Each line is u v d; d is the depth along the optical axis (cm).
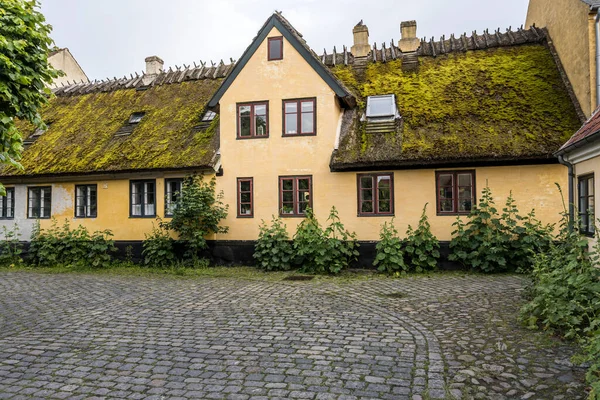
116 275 1285
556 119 1220
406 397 426
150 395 442
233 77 1430
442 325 670
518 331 616
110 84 2030
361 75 1612
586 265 632
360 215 1318
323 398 427
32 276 1305
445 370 489
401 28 1680
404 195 1291
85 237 1496
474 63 1534
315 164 1357
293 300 879
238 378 480
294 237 1288
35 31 673
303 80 1374
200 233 1320
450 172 1264
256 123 1419
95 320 750
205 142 1474
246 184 1421
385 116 1363
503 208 1210
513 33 1636
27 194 1656
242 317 748
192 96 1767
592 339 429
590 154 778
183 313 786
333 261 1245
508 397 420
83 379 487
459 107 1339
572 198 888
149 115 1711
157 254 1394
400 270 1220
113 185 1542
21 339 646
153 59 2006
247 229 1403
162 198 1477
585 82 1198
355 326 678
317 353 555
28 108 673
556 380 448
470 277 1102
